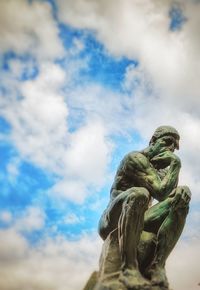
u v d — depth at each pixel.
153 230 7.86
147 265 7.68
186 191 7.71
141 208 7.38
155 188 7.95
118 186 8.21
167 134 8.52
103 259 7.69
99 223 8.23
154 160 8.35
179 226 7.72
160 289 7.36
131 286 7.18
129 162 8.15
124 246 7.41
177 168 8.27
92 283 7.74
